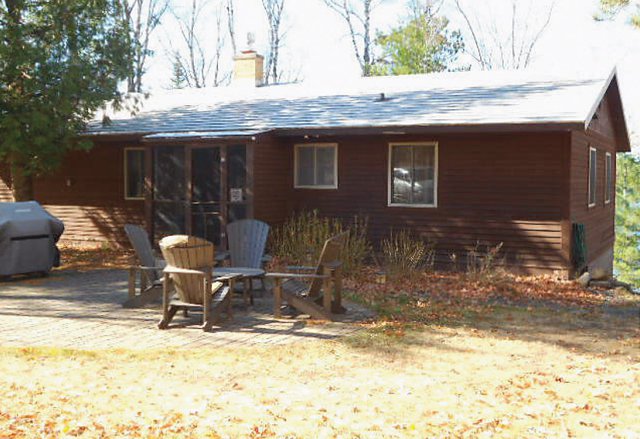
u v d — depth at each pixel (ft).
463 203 47.62
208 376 22.45
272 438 17.28
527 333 29.68
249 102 62.28
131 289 33.86
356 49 131.13
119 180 60.75
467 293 38.99
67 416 18.54
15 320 30.78
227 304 30.78
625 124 65.67
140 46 57.93
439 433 17.78
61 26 51.34
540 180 45.27
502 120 42.91
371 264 50.39
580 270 45.91
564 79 53.57
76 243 62.85
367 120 48.26
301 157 53.01
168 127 55.42
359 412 19.30
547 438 17.62
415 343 27.35
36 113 49.55
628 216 110.93
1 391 20.61
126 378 22.13
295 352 25.58
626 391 21.59
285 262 47.42
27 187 57.57
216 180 51.19
